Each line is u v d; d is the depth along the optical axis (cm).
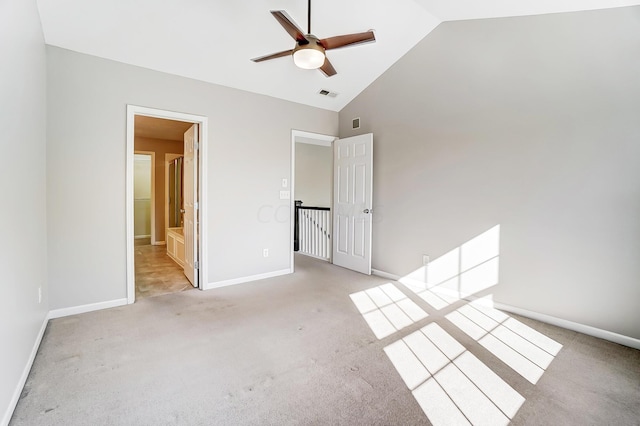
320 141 543
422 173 365
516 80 282
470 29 312
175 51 296
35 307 214
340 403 163
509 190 289
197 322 265
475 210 316
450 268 339
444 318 277
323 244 554
